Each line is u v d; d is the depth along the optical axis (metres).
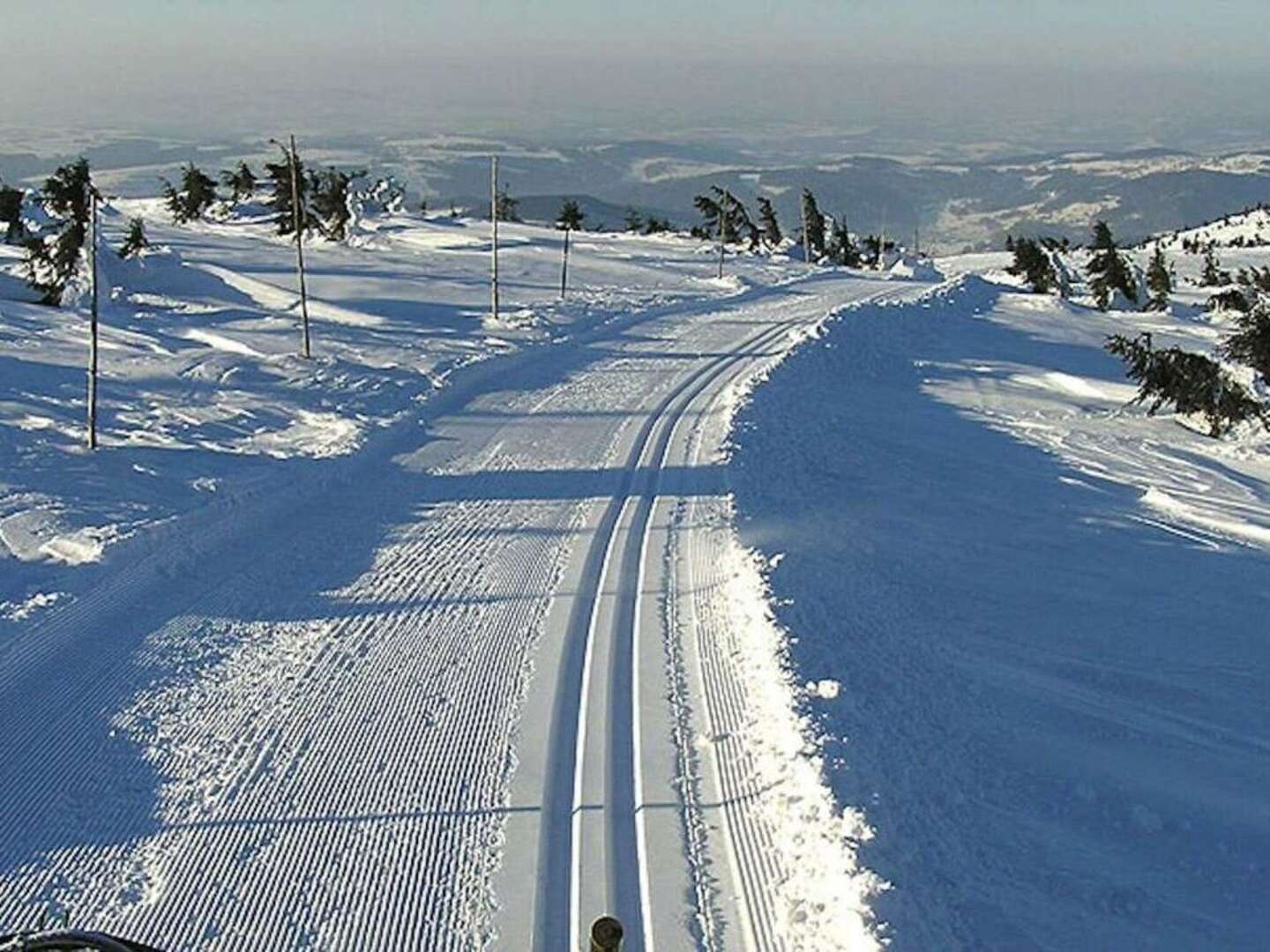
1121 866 7.74
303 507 14.03
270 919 6.43
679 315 33.53
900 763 8.30
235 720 8.71
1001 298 44.25
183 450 16.48
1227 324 39.38
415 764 8.09
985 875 7.23
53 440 16.81
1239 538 16.72
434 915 6.48
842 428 20.83
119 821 7.39
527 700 9.09
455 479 15.52
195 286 35.00
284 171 50.53
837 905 6.37
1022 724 9.84
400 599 11.21
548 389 21.70
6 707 8.75
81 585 10.98
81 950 4.89
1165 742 9.87
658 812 7.44
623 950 6.15
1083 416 24.83
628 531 13.41
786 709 8.59
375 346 26.19
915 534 15.12
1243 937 7.12
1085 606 13.18
